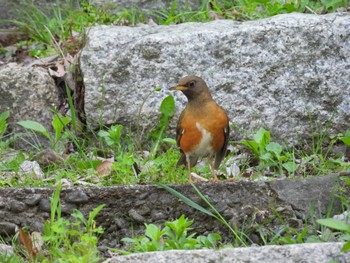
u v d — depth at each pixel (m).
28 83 12.88
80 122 12.77
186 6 15.05
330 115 12.54
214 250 8.00
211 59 12.47
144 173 11.14
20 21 15.48
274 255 7.91
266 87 12.49
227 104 12.47
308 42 12.50
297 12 13.56
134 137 12.50
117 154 12.12
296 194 9.95
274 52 12.47
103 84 12.45
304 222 9.84
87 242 8.50
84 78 12.47
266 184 9.95
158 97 12.47
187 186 9.96
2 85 12.83
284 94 12.51
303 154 12.29
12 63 14.30
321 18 12.63
